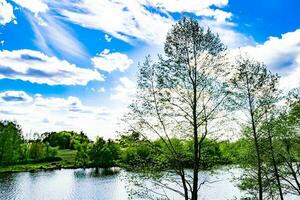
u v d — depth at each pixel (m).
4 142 109.38
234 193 48.41
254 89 22.73
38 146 128.50
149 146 19.30
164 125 19.03
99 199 54.22
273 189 24.95
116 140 19.64
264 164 24.78
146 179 18.91
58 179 79.81
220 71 19.14
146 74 19.22
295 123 23.27
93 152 111.38
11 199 55.78
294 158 25.41
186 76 19.00
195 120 18.80
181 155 19.22
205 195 47.31
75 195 58.00
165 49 19.31
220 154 20.80
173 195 42.44
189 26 19.08
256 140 23.12
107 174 88.25
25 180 78.94
